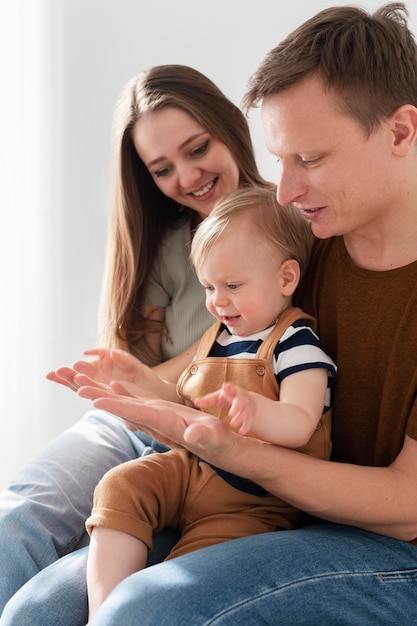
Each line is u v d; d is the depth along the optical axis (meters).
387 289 1.24
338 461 1.31
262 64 1.17
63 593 1.21
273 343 1.29
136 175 1.67
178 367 1.58
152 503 1.28
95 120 2.43
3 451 2.51
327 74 1.11
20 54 2.41
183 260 1.67
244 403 1.06
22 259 2.47
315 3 2.22
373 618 1.12
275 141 1.17
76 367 1.33
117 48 2.39
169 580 1.06
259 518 1.28
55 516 1.40
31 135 2.45
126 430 1.63
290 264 1.32
